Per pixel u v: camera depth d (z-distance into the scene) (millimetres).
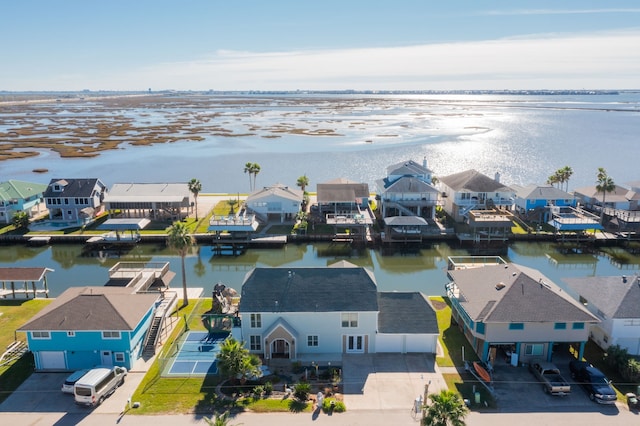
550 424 32219
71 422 32781
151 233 80125
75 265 72438
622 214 79562
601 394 34281
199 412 33781
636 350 40719
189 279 66375
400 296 44062
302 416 33250
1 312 50625
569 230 79438
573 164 138625
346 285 42344
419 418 33062
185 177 125938
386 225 79250
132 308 41531
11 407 34500
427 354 41719
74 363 39562
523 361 40031
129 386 37062
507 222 76375
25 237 78812
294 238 79562
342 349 41969
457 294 48781
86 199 86625
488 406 34219
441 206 94688
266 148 166875
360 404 34719
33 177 126375
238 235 78188
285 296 41688
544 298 39906
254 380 37312
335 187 88688
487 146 168000
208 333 45625
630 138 188125
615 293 42406
